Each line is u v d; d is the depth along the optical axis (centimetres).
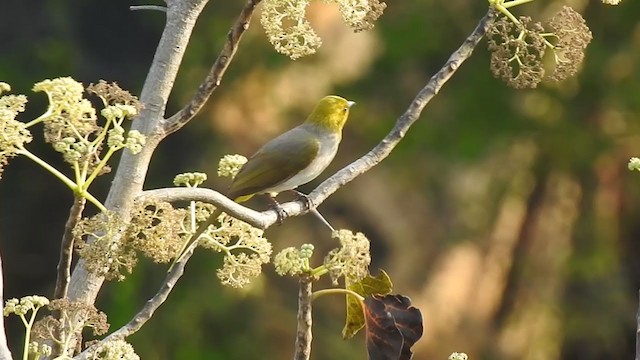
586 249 1816
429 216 1809
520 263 1831
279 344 1695
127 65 1869
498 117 1684
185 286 1695
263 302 1711
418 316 452
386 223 1792
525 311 1836
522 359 1831
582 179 1791
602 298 1845
